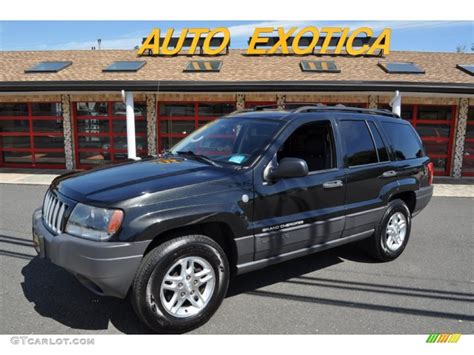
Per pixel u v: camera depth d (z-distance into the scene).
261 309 3.69
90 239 3.01
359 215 4.47
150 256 3.10
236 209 3.43
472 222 7.24
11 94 13.05
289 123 4.00
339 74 12.82
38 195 9.05
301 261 4.95
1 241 5.51
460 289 4.20
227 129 4.30
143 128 13.59
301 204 3.91
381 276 4.52
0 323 3.37
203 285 3.41
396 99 11.04
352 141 4.51
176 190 3.21
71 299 3.79
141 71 13.13
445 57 15.45
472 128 13.02
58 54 15.84
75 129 13.71
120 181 3.35
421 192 5.32
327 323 3.47
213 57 15.02
